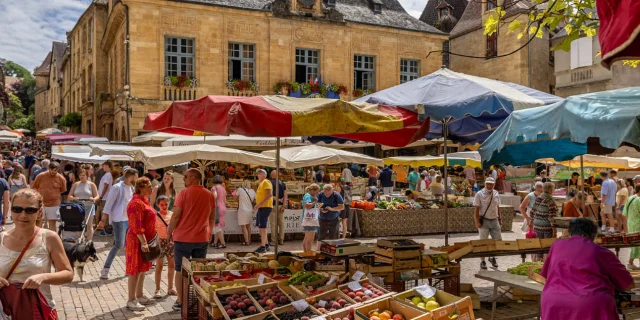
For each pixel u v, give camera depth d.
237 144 19.58
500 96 7.46
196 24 26.98
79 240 9.91
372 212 16.83
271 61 28.84
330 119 6.46
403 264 7.42
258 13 28.27
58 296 8.94
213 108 6.45
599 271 4.82
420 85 8.34
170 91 26.53
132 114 25.59
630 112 5.39
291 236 16.16
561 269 4.99
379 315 5.43
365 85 32.00
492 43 33.44
